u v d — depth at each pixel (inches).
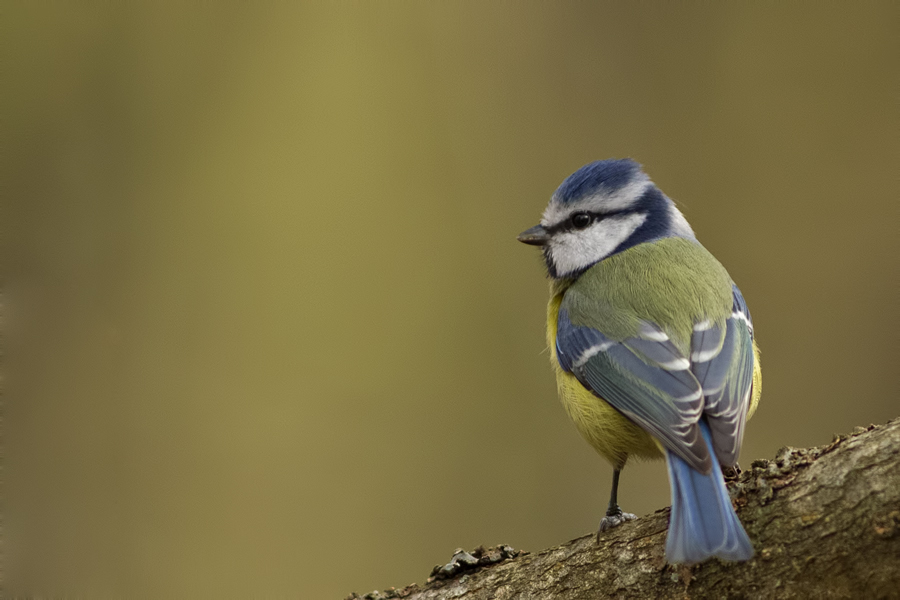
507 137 527.2
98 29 505.7
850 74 495.5
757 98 508.1
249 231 492.4
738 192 497.0
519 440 470.9
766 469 196.7
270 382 471.2
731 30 522.3
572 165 523.8
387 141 509.0
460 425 472.4
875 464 180.9
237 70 510.6
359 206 499.8
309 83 510.0
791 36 509.7
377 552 437.4
